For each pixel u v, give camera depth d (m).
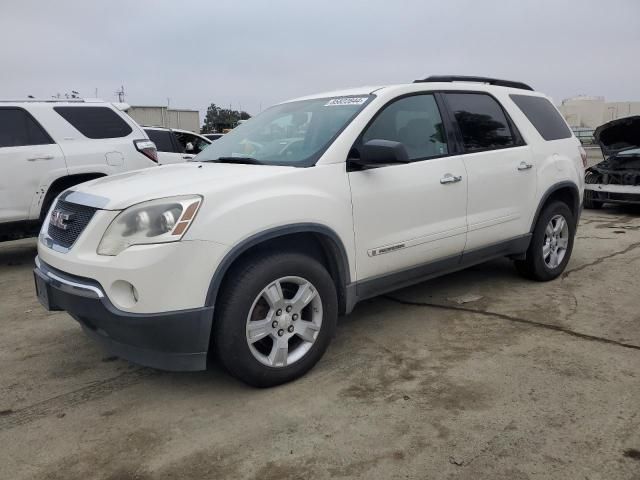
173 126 38.81
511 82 5.31
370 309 4.73
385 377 3.46
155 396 3.34
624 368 3.47
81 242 3.06
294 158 3.67
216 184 3.13
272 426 2.95
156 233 2.91
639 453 2.60
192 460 2.68
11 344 4.26
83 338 4.34
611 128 10.08
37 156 6.65
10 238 6.77
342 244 3.56
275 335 3.29
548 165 5.14
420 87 4.30
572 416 2.94
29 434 2.96
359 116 3.83
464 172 4.34
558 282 5.38
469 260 4.59
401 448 2.71
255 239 3.11
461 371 3.51
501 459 2.60
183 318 2.93
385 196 3.79
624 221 9.17
